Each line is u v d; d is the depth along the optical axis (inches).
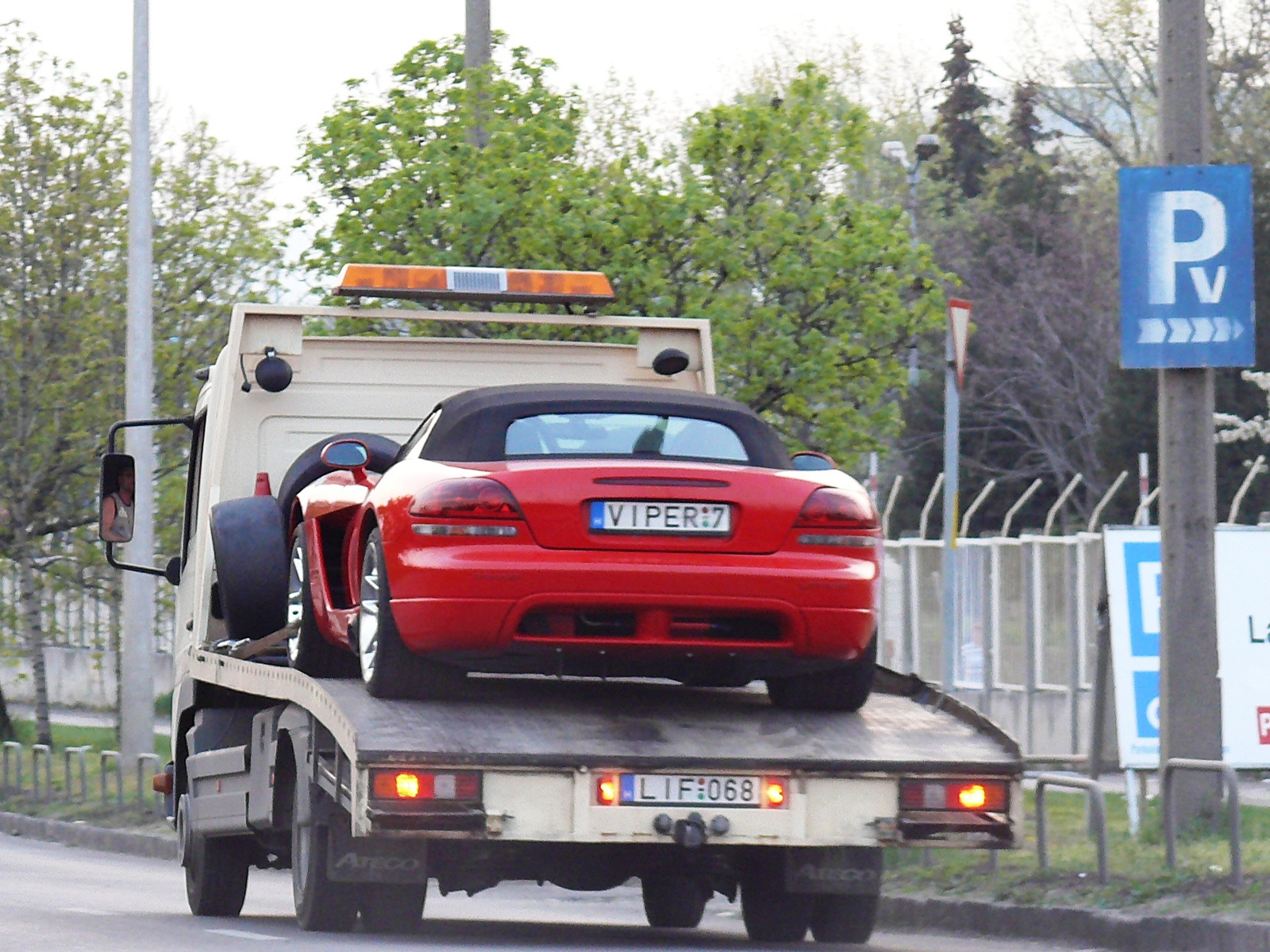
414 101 2588.6
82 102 3604.8
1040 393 5511.8
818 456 1165.1
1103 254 5551.2
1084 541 2581.2
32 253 3570.4
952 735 1117.1
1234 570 1717.5
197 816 1509.6
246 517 1407.5
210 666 1488.7
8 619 3747.5
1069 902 1349.7
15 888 1875.0
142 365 2950.3
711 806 1045.8
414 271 1510.8
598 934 1337.4
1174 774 1440.7
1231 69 5329.7
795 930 1248.2
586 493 1067.9
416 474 1102.4
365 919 1180.5
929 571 2952.8
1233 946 1189.7
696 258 2431.1
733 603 1067.9
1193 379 1584.6
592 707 1114.1
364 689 1136.8
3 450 3555.6
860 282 2443.4
